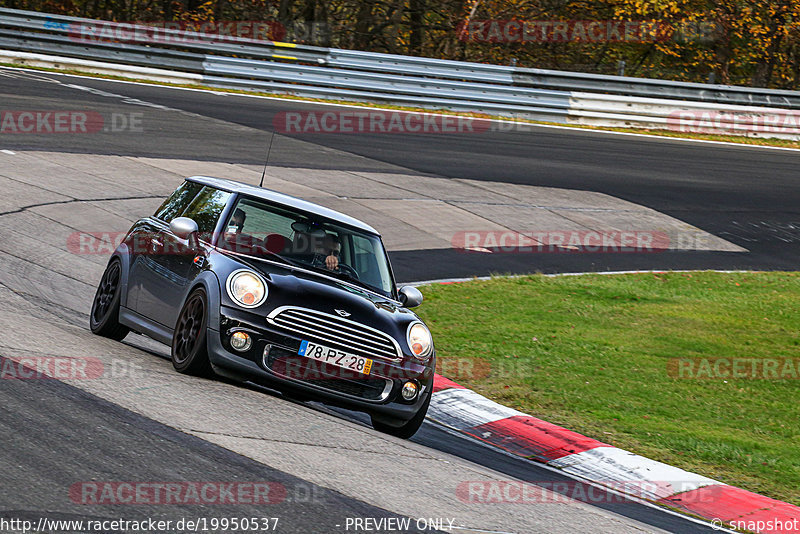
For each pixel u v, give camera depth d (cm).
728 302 5125
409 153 7988
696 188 7838
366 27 13400
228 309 2433
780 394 3731
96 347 2719
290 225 2814
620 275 5569
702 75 14450
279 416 2308
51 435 1797
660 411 3403
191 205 2962
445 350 3888
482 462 2561
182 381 2431
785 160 9200
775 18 13550
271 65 9694
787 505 2556
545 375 3681
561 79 9988
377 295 2745
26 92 7881
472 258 5700
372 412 2542
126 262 3048
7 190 5303
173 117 7906
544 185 7488
